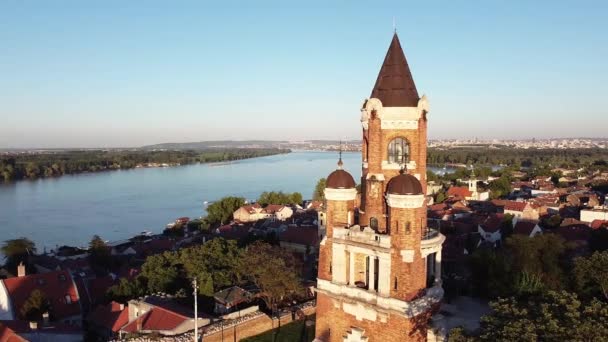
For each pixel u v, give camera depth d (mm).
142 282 86312
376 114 43438
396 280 40219
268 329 70875
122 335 64188
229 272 85625
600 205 165125
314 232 128125
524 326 33219
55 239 163250
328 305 45688
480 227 122500
